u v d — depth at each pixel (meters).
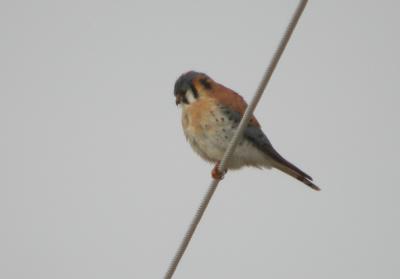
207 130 13.73
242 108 13.78
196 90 13.98
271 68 10.14
